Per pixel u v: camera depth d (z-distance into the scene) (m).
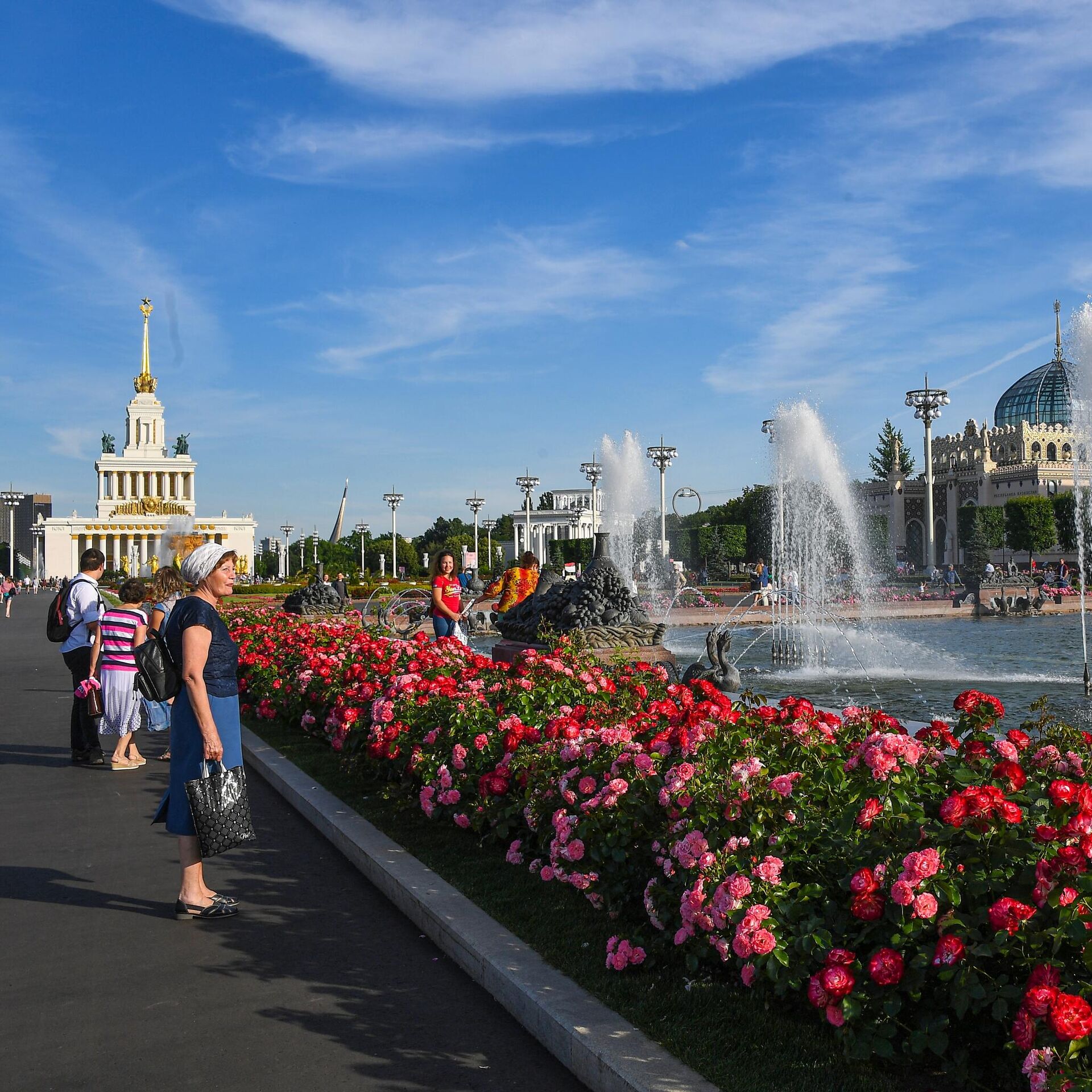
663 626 15.49
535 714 8.31
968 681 18.89
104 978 5.65
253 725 14.09
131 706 12.10
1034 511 79.88
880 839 4.50
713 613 38.22
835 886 4.49
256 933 6.32
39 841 8.77
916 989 3.90
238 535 148.25
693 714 6.63
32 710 17.52
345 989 5.44
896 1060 3.88
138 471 148.62
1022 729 5.81
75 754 12.54
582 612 15.34
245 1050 4.77
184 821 6.64
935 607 39.97
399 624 28.55
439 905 6.18
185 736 6.67
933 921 4.00
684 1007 4.63
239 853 8.08
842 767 5.27
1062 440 96.19
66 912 6.81
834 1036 4.25
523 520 140.62
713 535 83.94
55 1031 5.00
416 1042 4.80
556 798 6.34
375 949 6.00
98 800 10.45
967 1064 3.88
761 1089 3.89
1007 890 4.07
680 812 5.22
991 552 84.31
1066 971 3.79
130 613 12.16
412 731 8.55
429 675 10.54
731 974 4.91
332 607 29.52
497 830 6.84
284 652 15.00
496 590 18.72
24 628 43.12
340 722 10.35
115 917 6.70
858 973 3.99
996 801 4.27
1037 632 30.81
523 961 5.26
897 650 25.33
